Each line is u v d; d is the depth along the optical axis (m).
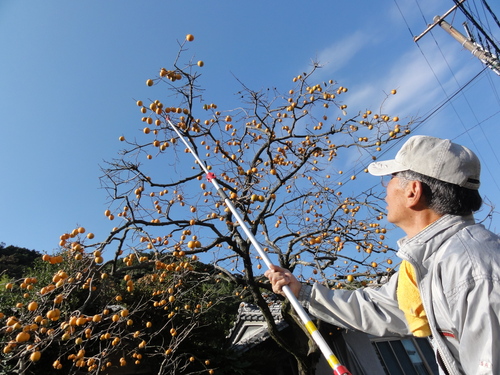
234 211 1.73
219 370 5.82
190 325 5.53
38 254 13.32
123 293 5.44
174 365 5.17
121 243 3.89
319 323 5.40
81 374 4.86
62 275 3.37
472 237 1.04
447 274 1.01
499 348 0.86
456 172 1.15
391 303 1.42
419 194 1.19
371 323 1.44
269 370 6.73
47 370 4.65
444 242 1.10
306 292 1.49
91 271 3.56
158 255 4.16
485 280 0.92
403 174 1.25
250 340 6.98
